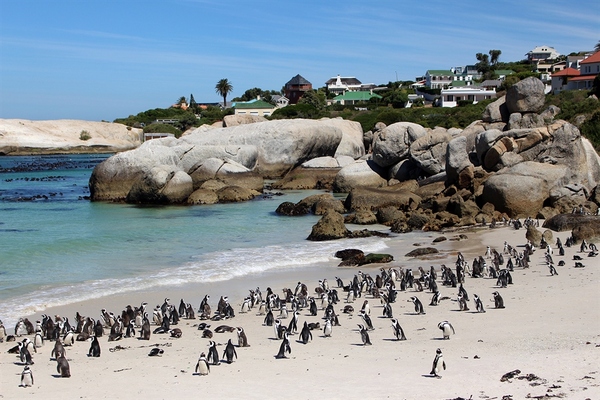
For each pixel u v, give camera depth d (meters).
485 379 16.19
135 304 27.72
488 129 62.81
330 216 43.75
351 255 37.00
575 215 42.16
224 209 57.53
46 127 155.38
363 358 19.20
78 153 151.25
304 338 21.69
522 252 36.09
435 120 107.00
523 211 47.62
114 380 17.92
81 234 44.22
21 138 146.12
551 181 48.22
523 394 14.84
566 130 53.25
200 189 63.03
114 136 161.88
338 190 69.44
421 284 29.81
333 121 95.19
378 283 30.45
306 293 28.34
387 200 54.84
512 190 47.78
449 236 43.22
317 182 75.50
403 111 119.81
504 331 21.20
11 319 25.47
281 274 33.47
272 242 42.03
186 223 49.44
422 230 46.25
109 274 32.91
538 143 54.19
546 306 24.31
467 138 63.44
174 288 30.47
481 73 190.75
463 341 20.38
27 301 27.78
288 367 18.59
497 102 65.50
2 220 50.75
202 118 168.75
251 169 76.44
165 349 21.55
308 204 56.84
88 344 22.64
